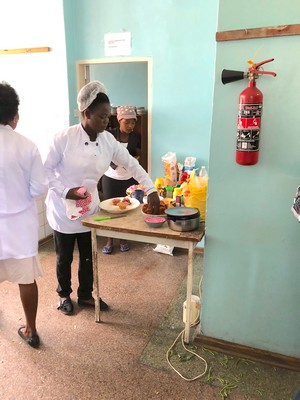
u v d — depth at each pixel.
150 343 1.99
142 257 3.16
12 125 1.69
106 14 3.18
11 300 2.43
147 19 3.03
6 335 2.05
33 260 1.85
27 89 3.66
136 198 2.50
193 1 2.83
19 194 1.71
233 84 1.60
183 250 3.29
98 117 1.98
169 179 3.02
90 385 1.69
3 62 3.67
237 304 1.87
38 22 3.38
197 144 3.15
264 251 1.74
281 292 1.76
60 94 3.52
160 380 1.72
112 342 2.00
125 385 1.69
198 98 3.03
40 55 3.48
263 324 1.84
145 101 3.94
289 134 1.56
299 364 1.78
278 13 1.46
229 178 1.72
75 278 2.76
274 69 1.51
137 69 3.85
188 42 2.93
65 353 1.90
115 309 2.33
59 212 2.13
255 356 1.86
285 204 1.65
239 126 1.56
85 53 3.40
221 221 1.79
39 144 3.78
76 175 2.09
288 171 1.60
